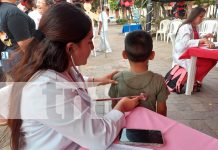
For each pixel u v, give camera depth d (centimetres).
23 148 114
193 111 362
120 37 1214
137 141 112
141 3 1146
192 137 117
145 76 179
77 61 111
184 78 422
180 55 421
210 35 500
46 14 105
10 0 269
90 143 105
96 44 963
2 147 212
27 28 269
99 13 869
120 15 1930
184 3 1134
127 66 652
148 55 177
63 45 104
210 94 424
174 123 128
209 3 1145
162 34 1113
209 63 404
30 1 448
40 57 104
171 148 109
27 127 109
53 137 108
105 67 646
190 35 426
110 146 110
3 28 263
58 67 106
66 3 109
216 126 319
